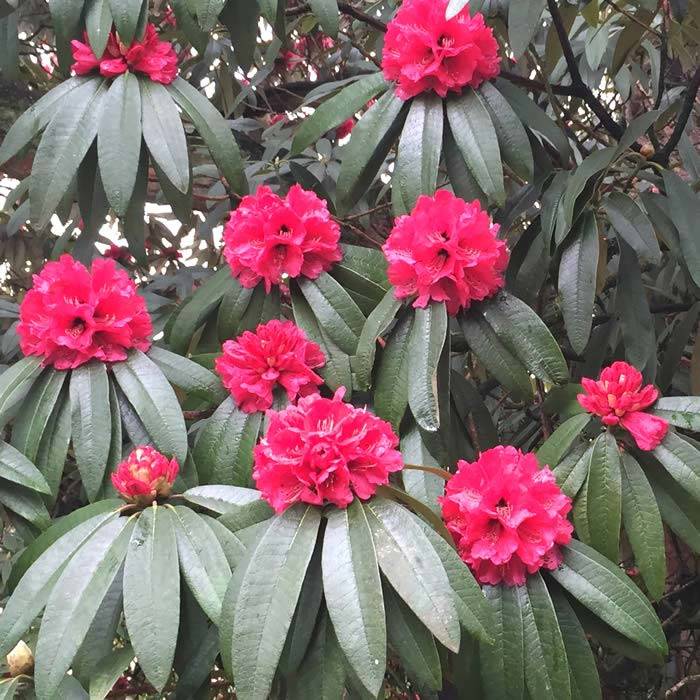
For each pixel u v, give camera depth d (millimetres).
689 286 1460
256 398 1222
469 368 1888
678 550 1788
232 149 1352
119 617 1063
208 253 2104
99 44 1266
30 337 1206
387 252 1166
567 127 1669
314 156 1802
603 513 1103
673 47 1704
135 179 1282
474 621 870
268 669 822
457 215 1143
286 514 905
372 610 821
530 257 1396
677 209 1299
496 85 1373
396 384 1169
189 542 954
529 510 983
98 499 1159
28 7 1970
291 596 847
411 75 1231
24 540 1222
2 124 1942
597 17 1569
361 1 2100
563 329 1756
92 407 1154
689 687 1863
